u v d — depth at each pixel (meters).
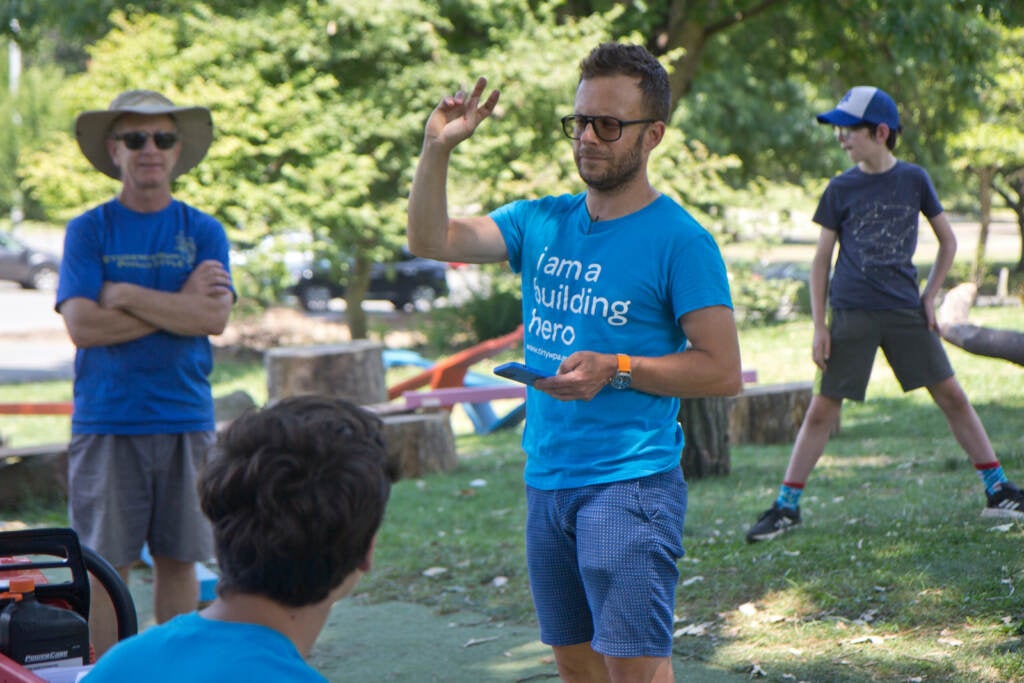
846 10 16.52
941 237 5.38
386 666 4.43
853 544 5.17
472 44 19.16
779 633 4.28
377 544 6.48
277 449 1.57
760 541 5.48
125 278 4.20
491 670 4.30
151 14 18.83
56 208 18.89
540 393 3.01
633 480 2.85
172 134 4.29
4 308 29.91
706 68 21.38
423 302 29.70
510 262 3.21
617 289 2.88
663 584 2.84
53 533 2.48
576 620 3.06
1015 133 21.20
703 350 2.82
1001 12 9.45
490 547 6.16
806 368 16.20
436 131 2.96
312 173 18.53
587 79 2.90
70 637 2.26
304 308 28.97
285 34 18.12
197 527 4.20
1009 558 4.69
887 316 5.38
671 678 2.89
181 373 4.19
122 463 4.15
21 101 44.19
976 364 12.91
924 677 3.72
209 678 1.50
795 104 23.77
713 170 20.45
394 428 8.96
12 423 14.97
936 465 7.28
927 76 20.19
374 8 17.61
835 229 5.48
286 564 1.54
